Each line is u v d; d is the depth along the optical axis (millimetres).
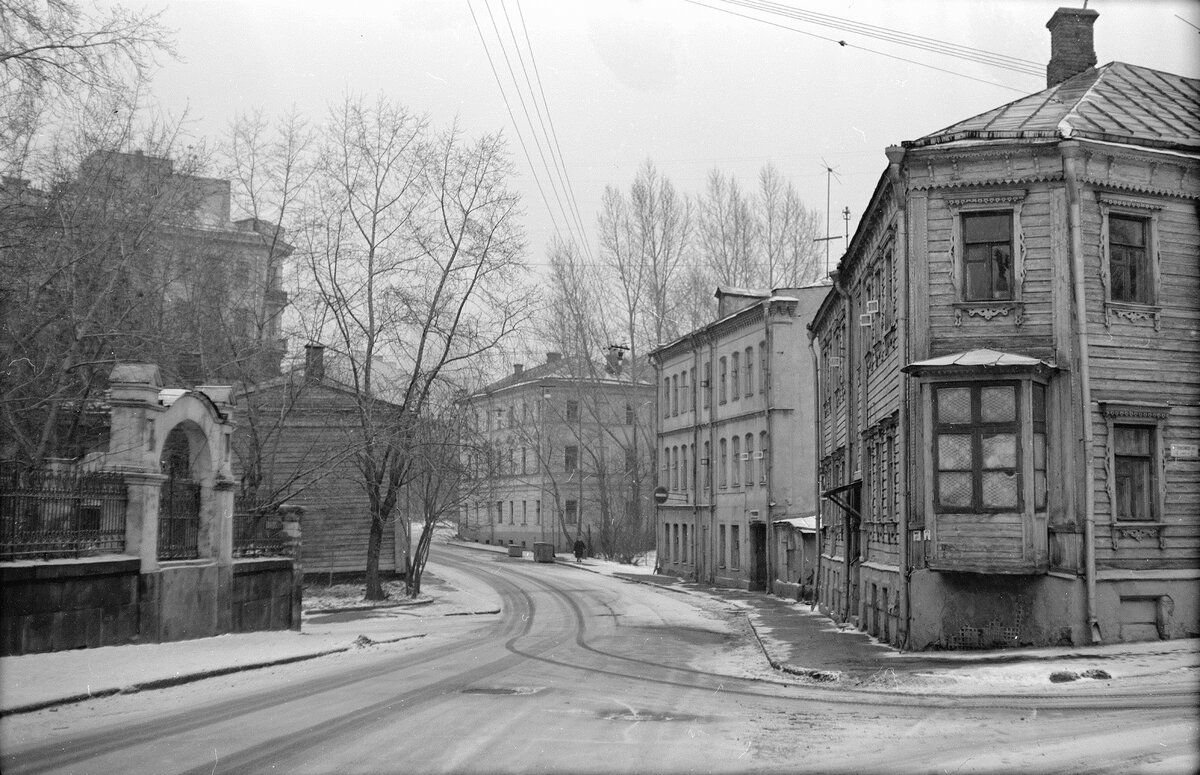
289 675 17234
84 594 17641
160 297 31141
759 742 10742
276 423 38406
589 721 12164
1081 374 19156
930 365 19078
